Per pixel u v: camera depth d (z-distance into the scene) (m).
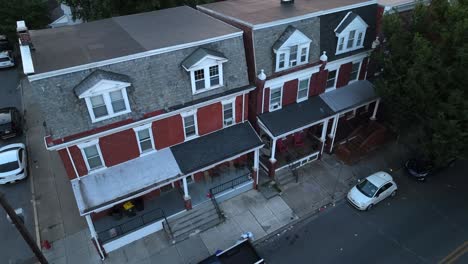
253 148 20.92
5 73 37.56
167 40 18.94
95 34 20.20
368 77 26.70
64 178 24.02
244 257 17.14
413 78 19.44
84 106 16.36
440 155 20.47
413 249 19.27
